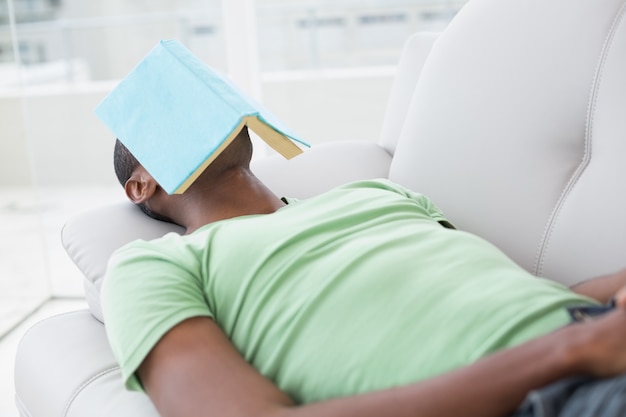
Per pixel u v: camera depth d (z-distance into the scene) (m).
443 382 0.73
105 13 3.54
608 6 1.19
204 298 0.97
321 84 3.94
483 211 1.25
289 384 0.89
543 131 1.21
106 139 3.09
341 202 1.11
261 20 4.32
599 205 1.12
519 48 1.27
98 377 1.11
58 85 3.13
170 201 1.21
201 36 4.15
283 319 0.92
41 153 3.09
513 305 0.84
